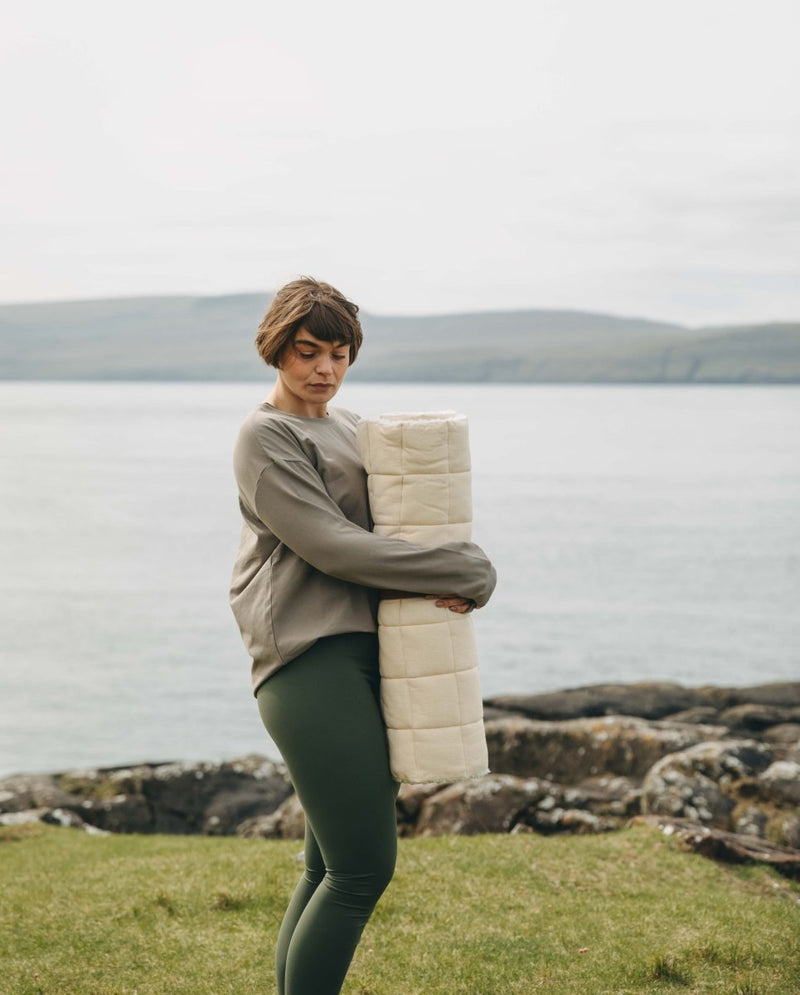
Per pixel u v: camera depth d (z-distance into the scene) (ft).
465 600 10.85
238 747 85.20
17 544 217.97
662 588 162.40
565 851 19.80
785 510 267.18
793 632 131.13
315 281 11.23
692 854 19.61
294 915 11.78
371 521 11.20
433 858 19.20
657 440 549.54
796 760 25.17
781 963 14.58
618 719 28.99
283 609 10.72
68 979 14.55
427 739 10.65
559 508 267.18
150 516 265.54
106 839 26.61
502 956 14.85
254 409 11.21
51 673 112.27
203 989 14.08
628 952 14.92
